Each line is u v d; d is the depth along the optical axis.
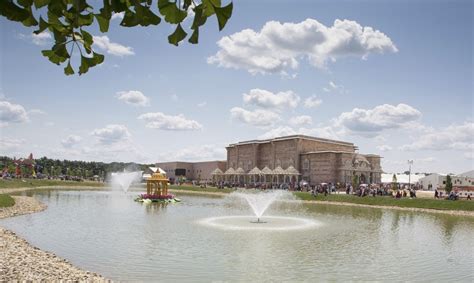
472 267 22.69
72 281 16.72
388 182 128.50
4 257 19.89
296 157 122.31
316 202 77.25
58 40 4.13
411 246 29.36
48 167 192.88
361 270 21.36
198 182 139.00
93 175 195.75
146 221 40.41
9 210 45.59
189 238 30.06
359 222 44.28
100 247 26.02
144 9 3.71
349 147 135.12
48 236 30.19
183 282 18.05
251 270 20.56
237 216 46.78
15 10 3.30
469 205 61.12
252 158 140.62
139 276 18.94
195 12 3.55
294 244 28.61
